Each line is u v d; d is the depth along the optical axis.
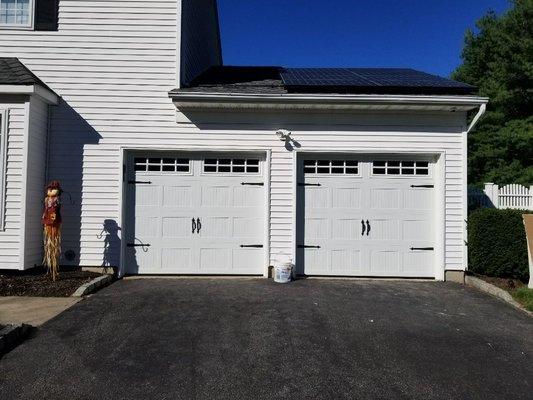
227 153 8.29
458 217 8.20
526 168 18.61
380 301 6.43
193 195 8.27
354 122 8.24
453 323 5.42
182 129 8.21
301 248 8.27
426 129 8.24
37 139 7.78
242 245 8.25
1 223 7.36
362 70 11.02
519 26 20.19
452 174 8.22
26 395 3.44
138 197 8.26
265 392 3.52
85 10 8.30
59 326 5.04
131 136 8.20
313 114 8.23
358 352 4.39
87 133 8.18
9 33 8.26
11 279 7.12
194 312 5.69
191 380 3.71
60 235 7.81
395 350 4.46
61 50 8.25
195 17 10.27
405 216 8.30
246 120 8.23
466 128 8.23
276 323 5.24
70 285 6.95
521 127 18.70
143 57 8.29
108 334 4.80
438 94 8.00
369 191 8.31
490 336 4.95
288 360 4.15
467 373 3.95
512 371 4.01
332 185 8.31
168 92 7.82
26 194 7.42
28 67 8.22
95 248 8.10
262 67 11.60
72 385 3.61
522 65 19.06
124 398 3.41
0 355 4.20
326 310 5.86
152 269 8.22
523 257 7.80
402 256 8.27
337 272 8.26
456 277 8.09
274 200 8.20
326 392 3.54
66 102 8.19
